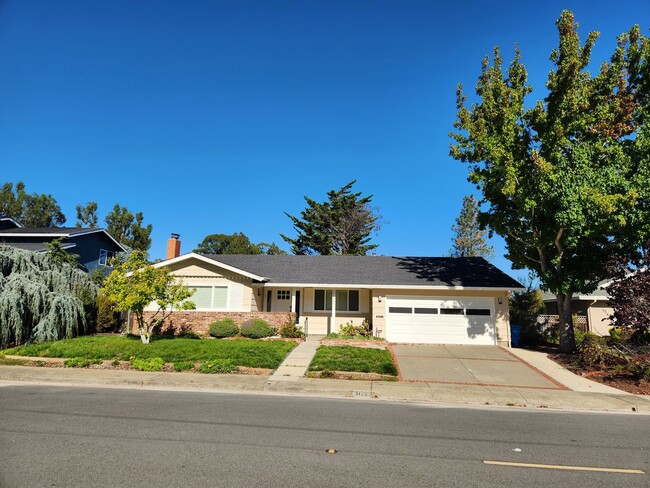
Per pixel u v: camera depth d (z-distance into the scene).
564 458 5.84
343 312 22.61
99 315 19.69
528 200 15.27
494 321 19.39
